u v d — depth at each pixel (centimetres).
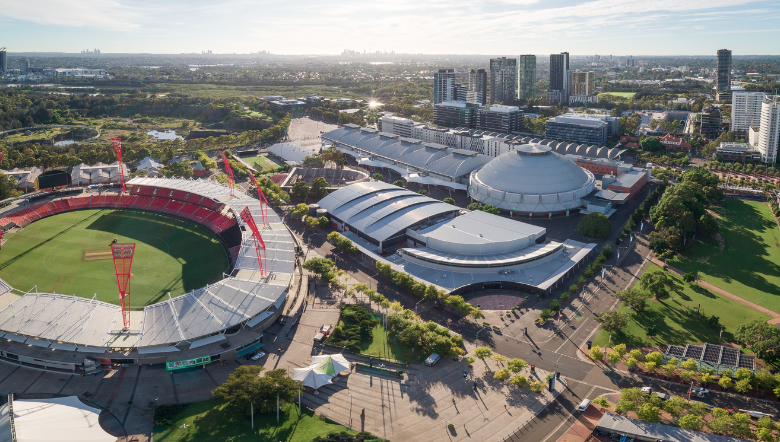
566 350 19600
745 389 16200
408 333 19450
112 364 18538
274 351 19575
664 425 15112
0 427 13900
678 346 18775
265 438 15025
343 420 15962
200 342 19062
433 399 16975
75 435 14088
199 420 15825
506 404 16700
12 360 18662
